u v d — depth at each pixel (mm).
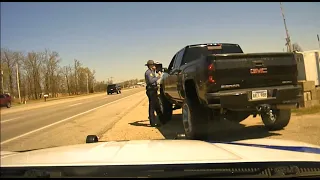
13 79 60844
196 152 2227
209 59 5199
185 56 7426
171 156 2070
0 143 8328
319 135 6035
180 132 7730
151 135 7582
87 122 11906
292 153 2332
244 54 5332
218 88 5191
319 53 12250
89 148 2525
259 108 5312
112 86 60094
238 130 7129
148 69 9156
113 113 15266
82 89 100312
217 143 2861
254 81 5367
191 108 5938
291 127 7078
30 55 67875
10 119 17312
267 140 3076
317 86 11758
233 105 5176
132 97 35094
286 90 5445
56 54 76000
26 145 7730
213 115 5949
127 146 2516
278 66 5520
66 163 1914
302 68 12266
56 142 7848
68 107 24516
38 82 69938
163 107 9430
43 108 26828
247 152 2346
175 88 7605
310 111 9250
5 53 59094
